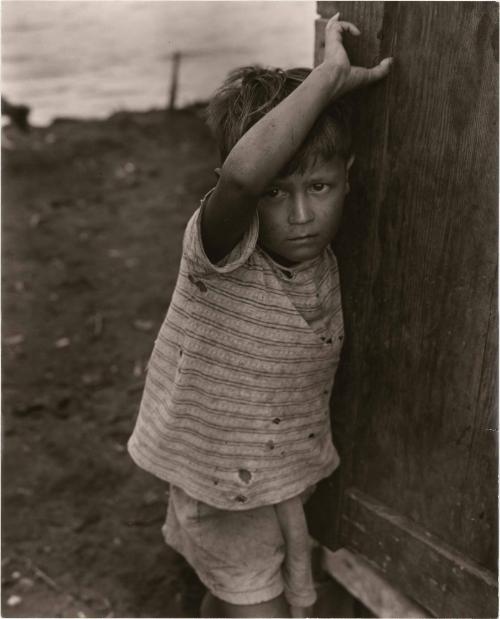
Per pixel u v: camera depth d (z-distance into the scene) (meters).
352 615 2.00
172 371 1.54
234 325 1.46
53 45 10.48
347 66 1.33
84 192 5.72
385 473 1.70
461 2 1.29
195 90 7.96
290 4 10.36
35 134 7.02
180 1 11.24
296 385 1.55
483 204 1.33
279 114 1.26
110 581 2.34
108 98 8.00
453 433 1.51
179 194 5.61
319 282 1.53
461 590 1.54
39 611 2.22
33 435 3.02
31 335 3.77
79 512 2.63
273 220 1.36
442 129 1.37
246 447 1.57
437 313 1.47
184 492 1.70
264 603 1.68
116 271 4.46
